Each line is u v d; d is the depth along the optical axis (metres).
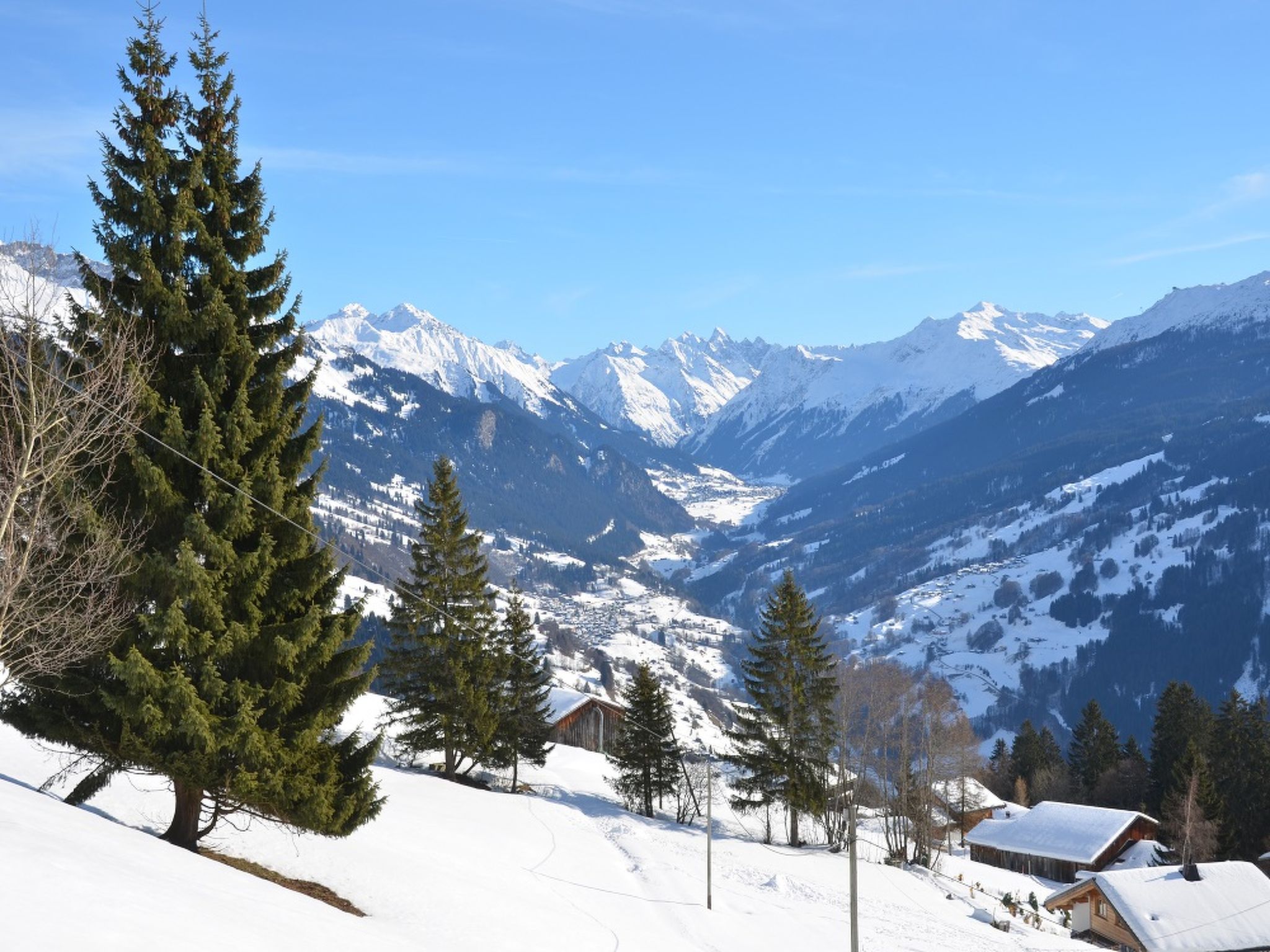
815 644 71.88
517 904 34.47
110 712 25.42
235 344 26.50
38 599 23.09
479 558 63.78
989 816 114.44
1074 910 68.31
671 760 72.88
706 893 46.94
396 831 41.50
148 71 26.20
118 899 17.06
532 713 70.94
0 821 19.48
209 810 27.84
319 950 19.70
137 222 26.03
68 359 24.20
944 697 86.56
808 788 67.25
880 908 52.91
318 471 28.31
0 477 22.61
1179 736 108.81
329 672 27.95
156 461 25.44
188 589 24.75
